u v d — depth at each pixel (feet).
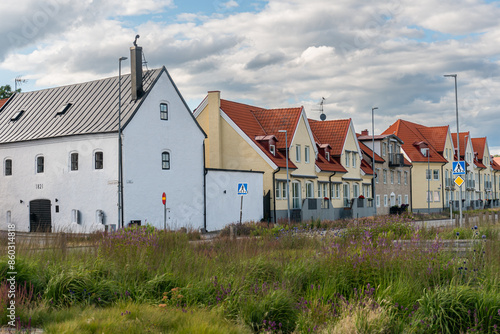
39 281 35.88
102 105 126.62
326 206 179.42
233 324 31.48
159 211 123.13
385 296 35.24
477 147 328.49
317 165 175.11
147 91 122.21
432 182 258.57
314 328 31.14
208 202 134.82
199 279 38.68
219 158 157.69
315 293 37.29
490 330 31.48
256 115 172.24
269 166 153.48
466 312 32.40
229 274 40.09
